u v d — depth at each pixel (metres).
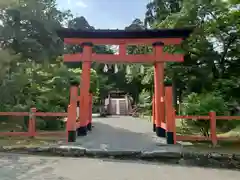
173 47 11.41
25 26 12.56
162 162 6.28
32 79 11.83
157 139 8.60
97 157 6.51
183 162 6.26
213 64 11.63
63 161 5.98
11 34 11.80
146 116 21.72
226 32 11.01
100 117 22.25
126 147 7.03
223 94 9.43
